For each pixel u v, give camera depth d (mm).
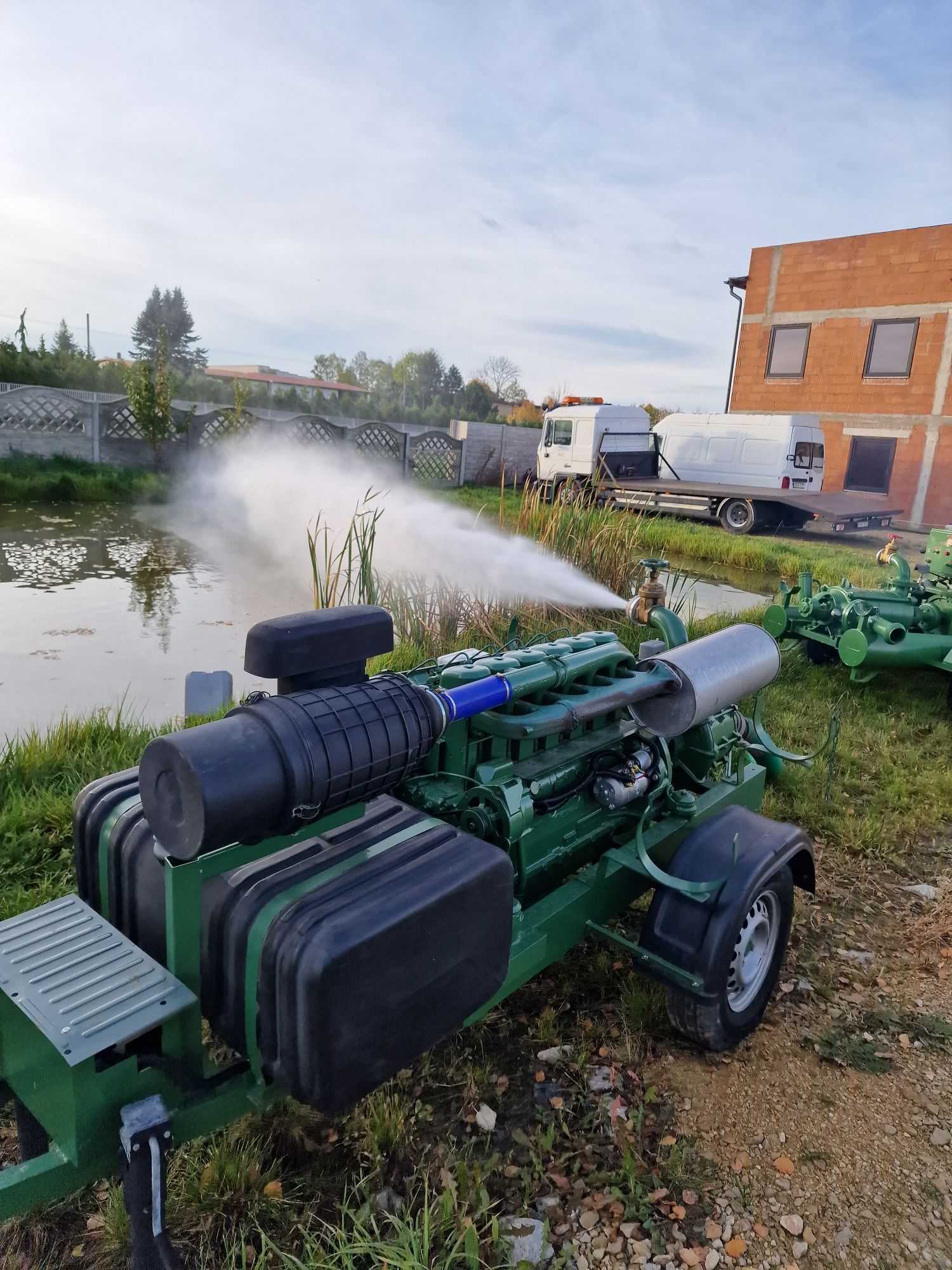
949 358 19531
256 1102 1905
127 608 7832
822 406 21750
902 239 19844
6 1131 2426
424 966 1926
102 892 2258
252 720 1798
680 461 19297
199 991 1939
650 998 3092
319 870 1964
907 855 4402
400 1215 2250
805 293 21672
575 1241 2223
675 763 3742
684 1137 2570
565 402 20734
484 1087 2725
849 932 3699
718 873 2836
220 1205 2248
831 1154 2527
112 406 17266
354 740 1893
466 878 2008
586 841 3172
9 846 3641
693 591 10219
